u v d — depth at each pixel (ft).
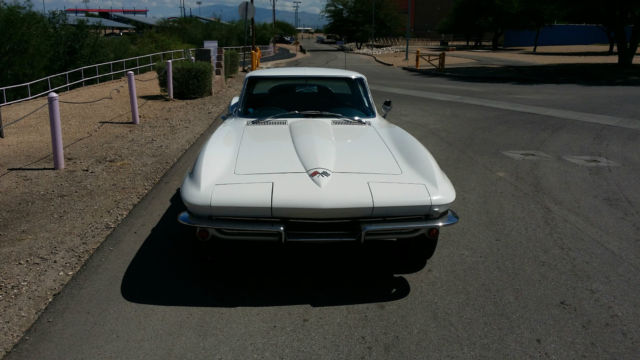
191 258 11.82
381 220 9.97
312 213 9.50
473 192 17.43
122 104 39.81
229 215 9.56
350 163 10.85
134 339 8.59
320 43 295.28
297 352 8.34
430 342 8.68
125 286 10.44
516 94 48.19
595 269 11.56
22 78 78.18
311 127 12.94
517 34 203.62
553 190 17.76
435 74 75.25
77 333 8.72
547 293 10.43
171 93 42.39
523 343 8.66
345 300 10.12
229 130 13.12
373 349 8.46
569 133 28.48
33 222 13.99
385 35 215.10
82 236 13.00
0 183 17.89
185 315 9.40
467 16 183.73
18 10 77.82
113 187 17.35
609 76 67.10
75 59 87.92
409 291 10.50
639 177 19.53
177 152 22.77
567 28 207.41
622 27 81.51
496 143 25.71
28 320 9.10
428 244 11.12
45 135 27.53
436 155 22.98
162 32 156.66
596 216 15.14
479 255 12.29
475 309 9.78
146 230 13.44
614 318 9.47
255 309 9.70
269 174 10.23
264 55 150.71
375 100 43.29
